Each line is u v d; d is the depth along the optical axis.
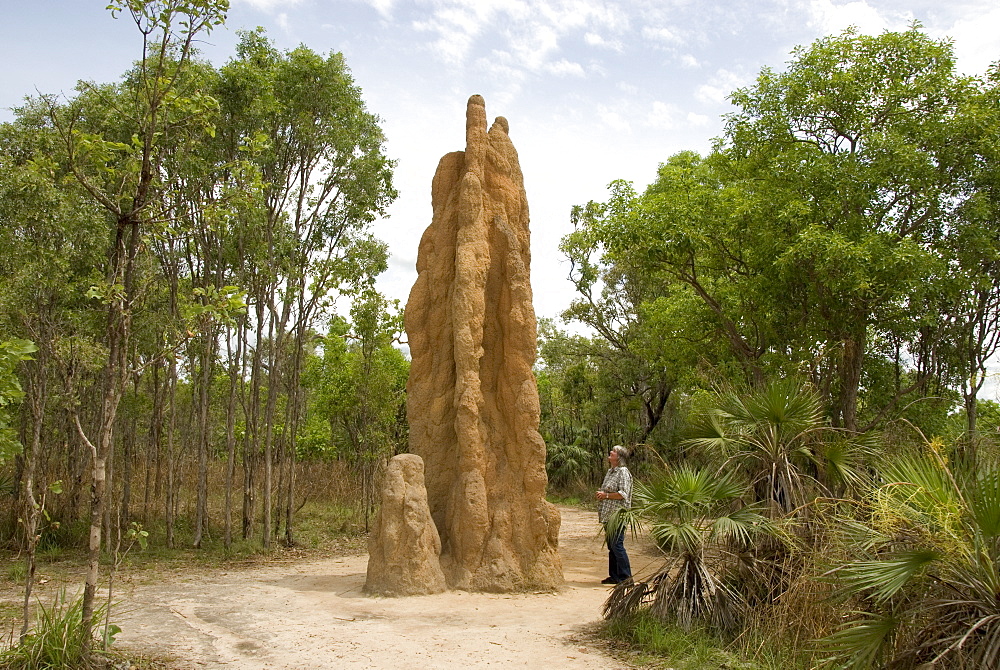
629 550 17.33
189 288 16.83
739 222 16.02
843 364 15.34
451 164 13.27
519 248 12.62
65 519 17.34
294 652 7.75
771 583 8.12
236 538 18.03
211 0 7.20
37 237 12.10
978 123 14.09
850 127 15.48
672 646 7.58
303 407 28.34
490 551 11.24
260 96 16.28
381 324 21.16
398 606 10.06
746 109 16.45
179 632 8.58
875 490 6.70
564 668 7.22
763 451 8.75
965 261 14.27
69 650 6.76
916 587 5.77
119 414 17.81
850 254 13.16
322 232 18.61
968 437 7.33
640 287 34.47
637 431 34.84
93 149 7.44
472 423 11.57
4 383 7.63
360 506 22.77
